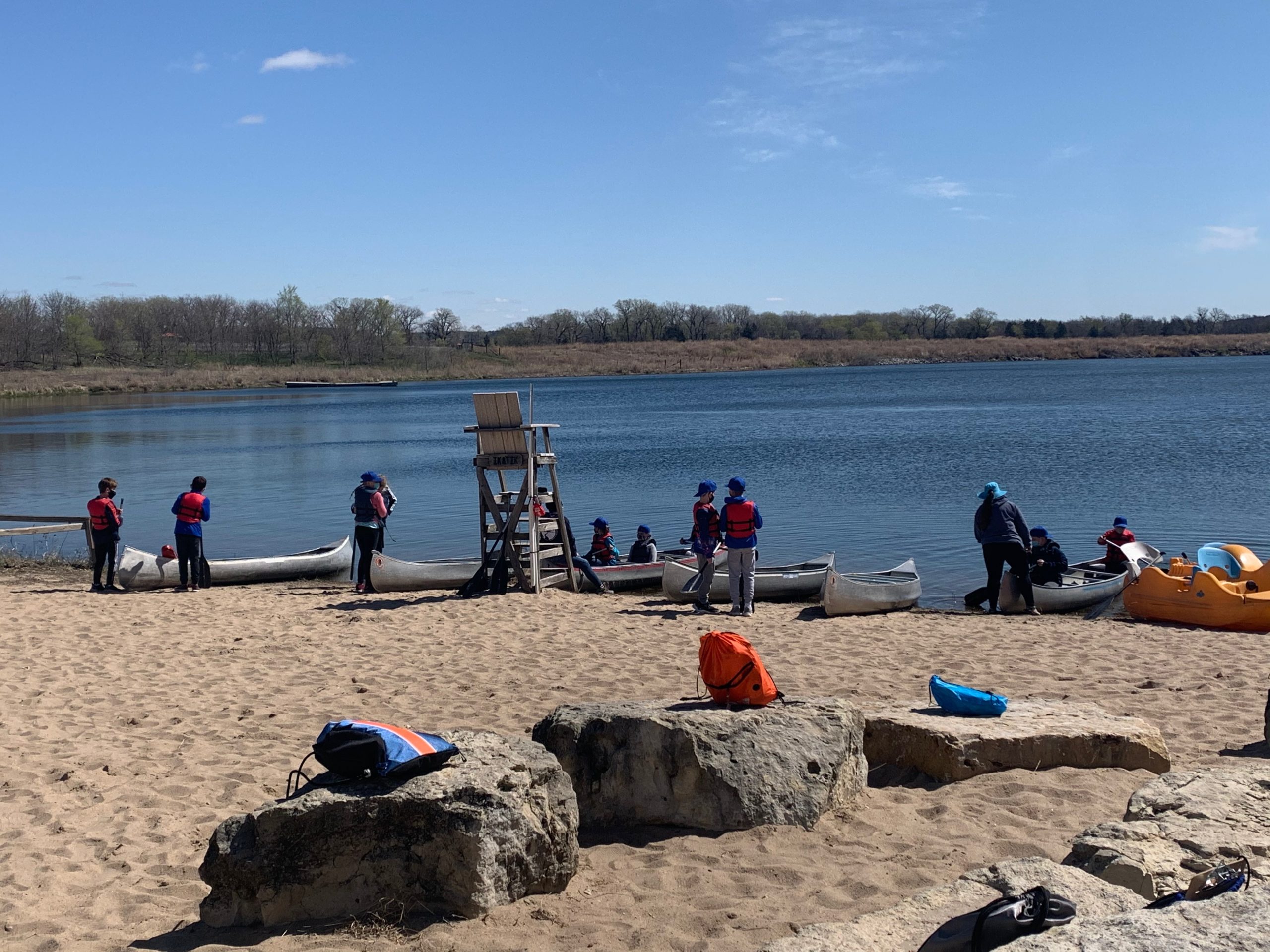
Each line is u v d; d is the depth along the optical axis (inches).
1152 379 3821.4
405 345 6456.7
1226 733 292.0
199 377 4901.6
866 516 898.1
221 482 1259.8
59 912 195.6
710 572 527.5
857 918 162.1
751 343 7751.0
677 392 3875.5
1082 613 546.9
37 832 235.5
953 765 247.6
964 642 443.2
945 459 1348.4
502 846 185.3
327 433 2098.9
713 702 245.8
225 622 497.0
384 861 184.1
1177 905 139.1
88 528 716.7
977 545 759.1
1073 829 217.5
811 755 229.0
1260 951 122.8
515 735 253.9
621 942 174.6
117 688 368.5
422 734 199.3
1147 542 753.6
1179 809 200.8
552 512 654.5
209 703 348.5
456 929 177.9
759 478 1185.4
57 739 306.0
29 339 4923.7
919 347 7770.7
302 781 267.3
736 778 222.1
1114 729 256.7
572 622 492.4
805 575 578.9
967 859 202.8
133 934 184.9
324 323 6259.8
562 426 2169.0
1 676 384.5
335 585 639.8
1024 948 130.9
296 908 183.0
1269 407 2142.0
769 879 198.1
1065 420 1975.9
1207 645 431.8
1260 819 195.0
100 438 1966.0
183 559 605.0
